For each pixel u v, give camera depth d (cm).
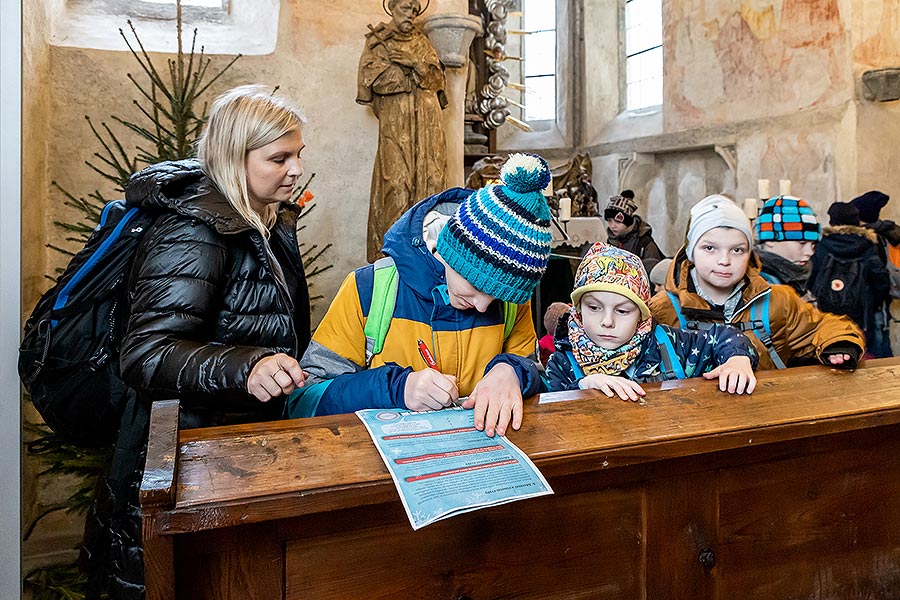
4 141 191
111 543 148
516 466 109
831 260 395
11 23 192
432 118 361
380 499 100
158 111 356
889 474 156
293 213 184
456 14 378
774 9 610
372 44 357
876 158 555
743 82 650
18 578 194
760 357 200
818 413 138
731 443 127
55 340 148
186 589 98
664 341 171
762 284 204
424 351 149
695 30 705
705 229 201
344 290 156
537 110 936
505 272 134
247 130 147
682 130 731
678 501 131
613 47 880
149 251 141
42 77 328
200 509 91
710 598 136
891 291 399
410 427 117
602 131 876
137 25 378
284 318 155
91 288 147
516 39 927
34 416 301
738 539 138
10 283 193
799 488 145
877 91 537
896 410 146
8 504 193
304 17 382
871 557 155
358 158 393
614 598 127
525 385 132
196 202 144
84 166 349
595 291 161
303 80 383
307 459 104
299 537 103
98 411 154
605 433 121
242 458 103
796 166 597
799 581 147
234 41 384
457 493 100
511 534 118
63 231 344
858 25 545
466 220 136
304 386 146
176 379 130
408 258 150
